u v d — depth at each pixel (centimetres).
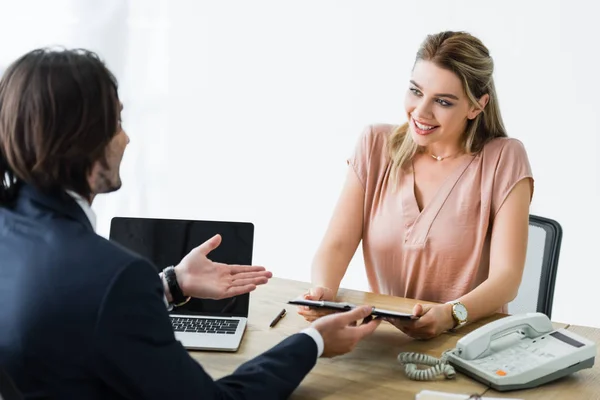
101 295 103
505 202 194
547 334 149
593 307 300
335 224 209
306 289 192
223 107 358
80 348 104
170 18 356
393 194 206
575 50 289
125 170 369
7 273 109
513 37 299
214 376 139
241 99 354
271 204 357
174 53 359
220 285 152
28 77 108
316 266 200
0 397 98
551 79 295
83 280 104
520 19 297
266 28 344
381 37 324
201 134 363
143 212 372
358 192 211
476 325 170
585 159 294
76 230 110
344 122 337
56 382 106
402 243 203
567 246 302
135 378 106
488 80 191
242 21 347
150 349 106
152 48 359
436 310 161
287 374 127
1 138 111
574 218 300
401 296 208
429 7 312
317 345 133
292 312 175
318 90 339
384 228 205
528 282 207
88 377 106
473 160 199
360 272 345
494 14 301
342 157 340
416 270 203
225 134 360
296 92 344
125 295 104
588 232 297
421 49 190
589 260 298
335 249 204
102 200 370
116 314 103
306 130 345
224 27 351
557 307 306
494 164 196
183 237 172
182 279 152
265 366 126
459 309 164
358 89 332
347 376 141
